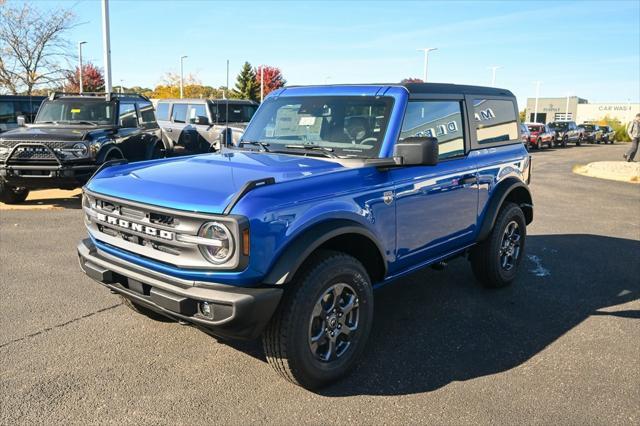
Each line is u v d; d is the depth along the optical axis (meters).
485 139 5.35
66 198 10.73
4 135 9.21
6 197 9.75
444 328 4.65
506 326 4.71
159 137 12.39
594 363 4.04
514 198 6.06
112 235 3.71
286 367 3.40
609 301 5.39
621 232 8.66
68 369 3.76
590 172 18.62
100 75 46.81
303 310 3.35
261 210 3.15
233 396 3.47
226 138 5.24
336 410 3.35
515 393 3.59
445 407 3.40
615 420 3.28
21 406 3.28
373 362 4.00
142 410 3.28
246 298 3.08
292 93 4.94
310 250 3.30
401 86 4.35
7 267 6.04
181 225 3.20
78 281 5.59
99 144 9.44
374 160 3.96
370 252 4.00
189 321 3.25
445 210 4.66
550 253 7.23
